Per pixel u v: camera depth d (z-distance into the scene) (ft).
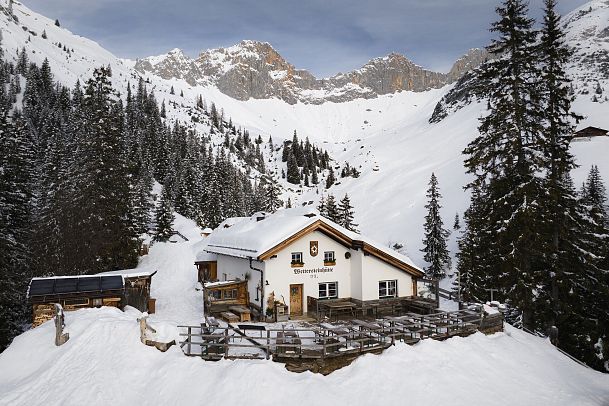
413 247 247.70
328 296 85.10
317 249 83.71
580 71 615.57
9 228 106.11
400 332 59.67
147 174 272.51
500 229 76.69
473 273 118.62
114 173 120.26
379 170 516.32
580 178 251.60
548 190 74.84
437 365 53.88
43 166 178.19
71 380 46.73
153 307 89.66
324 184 549.54
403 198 351.46
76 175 118.11
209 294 83.30
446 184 344.08
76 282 75.87
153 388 44.93
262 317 77.97
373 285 84.23
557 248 78.74
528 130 76.28
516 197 75.77
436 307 84.79
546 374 59.26
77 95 443.32
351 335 55.47
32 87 456.45
